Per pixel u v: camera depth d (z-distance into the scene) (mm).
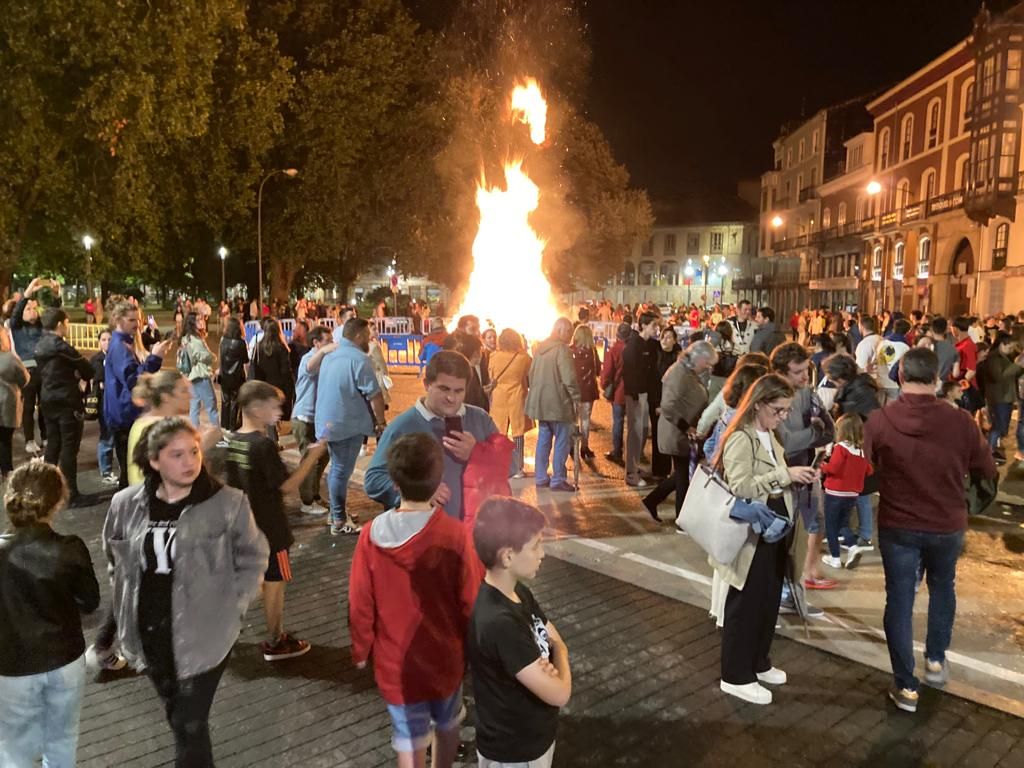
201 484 3066
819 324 30250
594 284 37688
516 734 2518
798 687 4344
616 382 9969
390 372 19859
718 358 8289
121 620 3041
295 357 12148
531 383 8375
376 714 4008
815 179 52438
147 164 22453
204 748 3082
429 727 3010
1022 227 28500
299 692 4219
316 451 4652
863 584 5895
